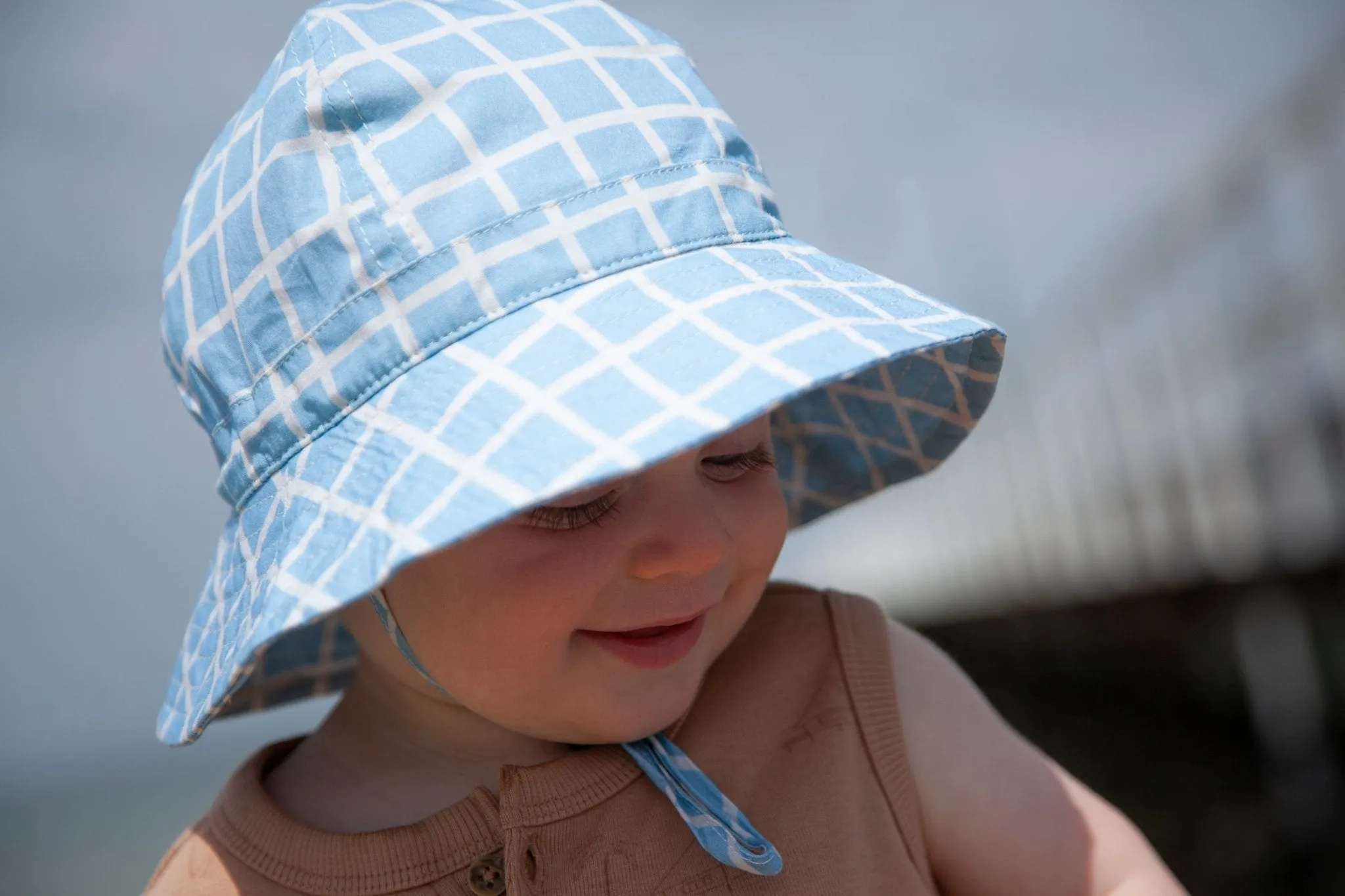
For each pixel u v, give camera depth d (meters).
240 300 1.31
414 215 1.22
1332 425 3.99
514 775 1.28
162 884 1.32
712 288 1.23
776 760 1.42
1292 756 4.18
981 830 1.47
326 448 1.22
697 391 1.11
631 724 1.29
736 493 1.33
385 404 1.20
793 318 1.20
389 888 1.25
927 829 1.48
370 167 1.25
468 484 1.08
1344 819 3.65
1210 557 4.80
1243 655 4.51
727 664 1.51
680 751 1.37
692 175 1.32
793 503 1.85
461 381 1.17
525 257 1.22
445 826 1.28
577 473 1.05
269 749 1.50
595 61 1.35
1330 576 3.96
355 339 1.23
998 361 1.54
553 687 1.26
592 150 1.28
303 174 1.27
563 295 1.22
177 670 1.32
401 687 1.42
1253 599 4.43
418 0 1.40
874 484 1.82
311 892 1.25
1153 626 5.71
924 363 1.64
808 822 1.37
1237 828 3.87
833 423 1.77
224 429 1.34
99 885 10.76
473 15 1.36
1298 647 4.25
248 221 1.31
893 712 1.50
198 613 1.33
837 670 1.51
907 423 1.73
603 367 1.15
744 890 1.30
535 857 1.27
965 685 1.59
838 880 1.34
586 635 1.26
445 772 1.38
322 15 1.34
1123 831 1.49
